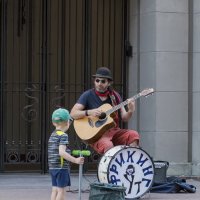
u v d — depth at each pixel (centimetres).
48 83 2764
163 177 2309
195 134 2683
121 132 2130
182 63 2688
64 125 1712
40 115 2756
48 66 2764
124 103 2084
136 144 2117
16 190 2291
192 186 2295
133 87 2798
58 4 2911
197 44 2683
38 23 2892
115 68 2873
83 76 2805
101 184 1766
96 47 2873
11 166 2891
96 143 2092
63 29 2912
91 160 2783
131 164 2017
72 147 2797
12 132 2816
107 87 2130
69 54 2906
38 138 2809
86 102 2119
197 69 2680
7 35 2856
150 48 2684
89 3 2792
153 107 2658
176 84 2677
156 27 2656
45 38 2747
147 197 2131
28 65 2862
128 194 2014
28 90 2820
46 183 2480
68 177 1698
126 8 2839
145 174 2038
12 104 2820
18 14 2875
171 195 2203
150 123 2677
